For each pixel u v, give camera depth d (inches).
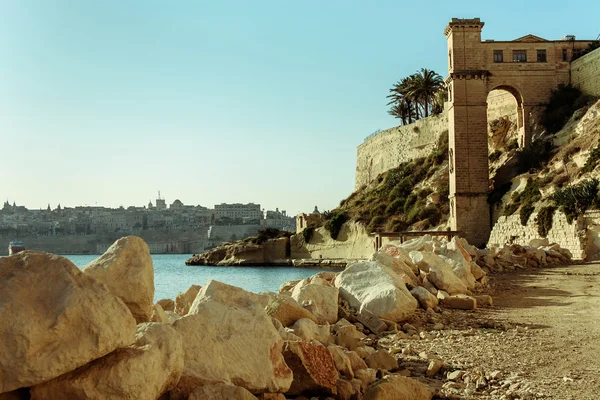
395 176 4480.8
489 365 454.6
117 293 289.1
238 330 311.6
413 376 430.9
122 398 227.9
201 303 319.6
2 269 229.9
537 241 2046.0
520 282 1185.4
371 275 709.3
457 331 613.0
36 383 213.5
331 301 625.9
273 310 503.2
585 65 2992.1
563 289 1023.0
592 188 2160.4
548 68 3083.2
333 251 4534.9
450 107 3009.4
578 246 2086.6
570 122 2896.2
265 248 5206.7
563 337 563.5
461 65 2972.4
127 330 236.5
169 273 3978.8
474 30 2982.3
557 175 2556.6
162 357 253.3
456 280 870.4
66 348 218.1
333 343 498.9
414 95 4677.7
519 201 2635.3
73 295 225.6
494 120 3725.4
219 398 266.7
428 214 3720.5
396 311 646.5
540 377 415.8
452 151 2955.2
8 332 210.1
